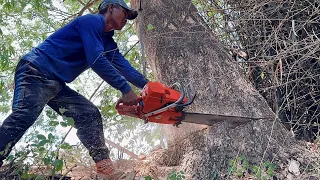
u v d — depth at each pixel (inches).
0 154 102.0
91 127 120.6
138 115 118.6
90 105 122.9
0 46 167.8
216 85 133.8
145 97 113.5
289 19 153.4
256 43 159.6
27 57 110.7
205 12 163.9
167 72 141.4
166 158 137.3
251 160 116.2
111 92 180.4
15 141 107.1
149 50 150.2
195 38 143.8
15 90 110.2
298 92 154.2
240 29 162.4
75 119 121.3
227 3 163.9
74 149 119.0
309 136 150.9
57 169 92.4
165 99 113.8
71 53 115.4
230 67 139.8
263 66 150.6
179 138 134.0
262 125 124.1
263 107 130.4
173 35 145.7
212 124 124.0
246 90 134.1
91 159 124.4
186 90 131.7
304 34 156.0
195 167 120.6
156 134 144.2
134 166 131.3
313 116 145.9
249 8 156.3
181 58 140.9
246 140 120.3
